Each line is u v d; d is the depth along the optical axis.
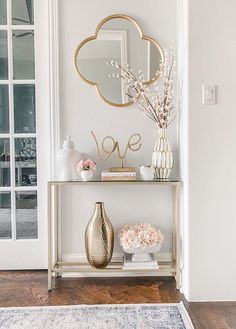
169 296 2.39
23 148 2.89
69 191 2.79
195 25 2.29
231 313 2.16
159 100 2.61
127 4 2.76
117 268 2.57
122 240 2.59
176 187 2.52
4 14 2.85
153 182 2.49
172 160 2.62
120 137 2.79
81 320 2.06
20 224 2.89
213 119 2.31
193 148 2.32
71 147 2.61
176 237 2.55
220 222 2.33
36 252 2.87
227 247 2.33
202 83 2.30
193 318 2.09
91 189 2.80
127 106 2.79
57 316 2.11
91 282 2.63
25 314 2.13
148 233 2.57
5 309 2.19
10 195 2.89
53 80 2.76
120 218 2.81
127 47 2.77
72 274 2.74
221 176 2.32
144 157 2.80
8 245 2.87
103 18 2.76
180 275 2.54
